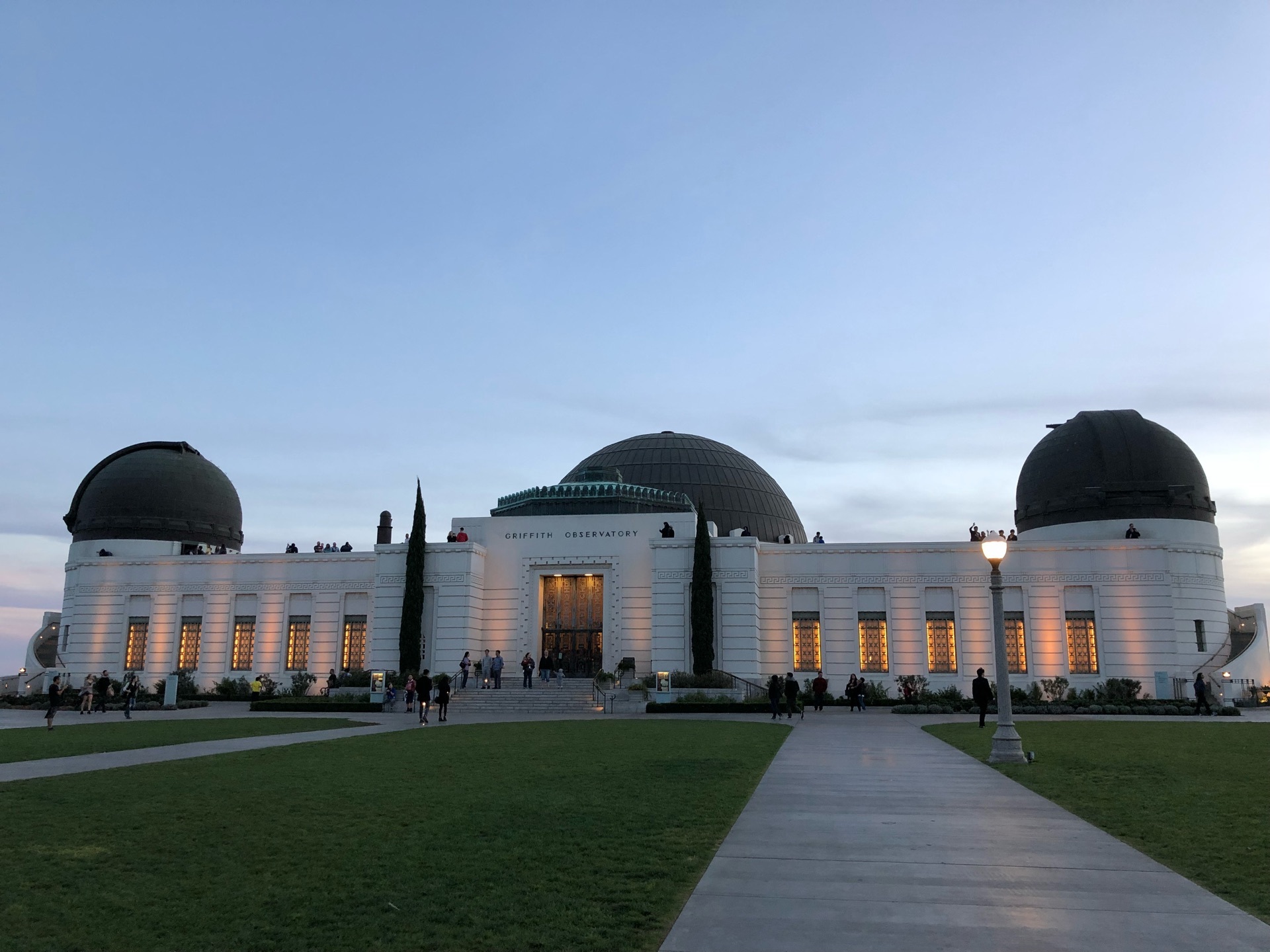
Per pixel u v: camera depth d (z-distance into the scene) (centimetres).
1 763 2039
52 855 1099
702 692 4525
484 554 5409
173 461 6375
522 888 948
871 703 4706
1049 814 1356
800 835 1204
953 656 5003
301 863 1059
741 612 4975
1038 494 5566
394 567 5316
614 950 765
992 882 970
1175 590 5084
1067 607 4956
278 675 5491
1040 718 3753
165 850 1125
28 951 777
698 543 4988
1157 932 807
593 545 5350
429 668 5169
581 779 1722
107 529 6094
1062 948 766
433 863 1054
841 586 5138
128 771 1864
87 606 5803
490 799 1484
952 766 1961
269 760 2059
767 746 2400
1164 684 4631
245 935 812
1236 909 873
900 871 1012
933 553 5097
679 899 909
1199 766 1925
